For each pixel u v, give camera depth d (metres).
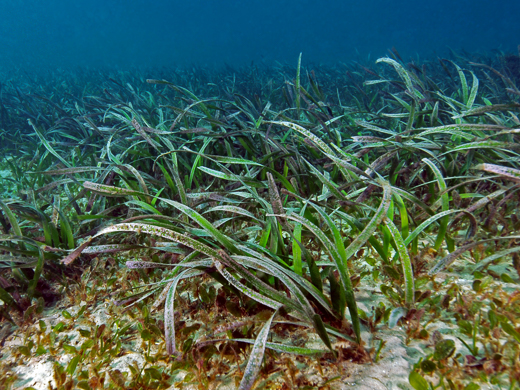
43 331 2.00
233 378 1.58
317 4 89.50
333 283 1.64
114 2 91.12
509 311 1.74
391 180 3.08
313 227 1.64
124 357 1.79
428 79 5.09
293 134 3.93
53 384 1.66
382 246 2.30
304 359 1.62
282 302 1.52
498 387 1.39
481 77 8.90
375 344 1.66
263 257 1.72
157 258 2.47
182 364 1.61
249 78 11.06
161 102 8.45
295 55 35.12
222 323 1.91
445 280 2.08
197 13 96.00
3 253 2.68
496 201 2.72
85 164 5.22
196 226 2.75
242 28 99.50
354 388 1.45
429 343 1.64
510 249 1.89
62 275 2.51
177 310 2.08
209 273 1.78
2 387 1.63
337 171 3.28
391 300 1.92
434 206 2.29
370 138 2.79
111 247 1.87
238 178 2.44
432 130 2.88
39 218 2.61
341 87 9.57
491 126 2.74
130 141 4.57
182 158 3.91
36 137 6.48
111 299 2.30
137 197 3.02
